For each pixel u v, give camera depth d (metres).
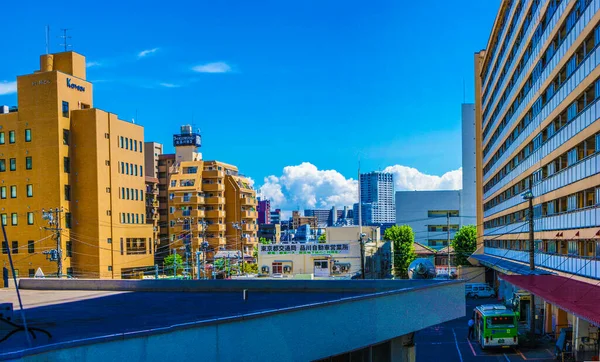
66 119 63.91
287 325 10.72
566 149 33.97
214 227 99.44
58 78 62.88
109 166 66.38
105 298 16.56
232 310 13.30
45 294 17.95
